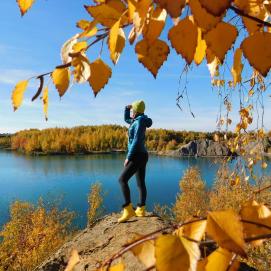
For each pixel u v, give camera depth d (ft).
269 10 2.30
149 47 2.12
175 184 214.69
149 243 2.19
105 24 2.28
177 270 1.74
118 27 2.15
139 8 2.03
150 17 2.13
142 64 2.15
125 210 19.31
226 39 2.08
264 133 14.05
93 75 2.31
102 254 17.34
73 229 112.88
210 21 1.93
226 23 2.08
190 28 2.01
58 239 92.73
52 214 109.29
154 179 233.35
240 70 2.87
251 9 2.31
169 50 2.13
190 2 1.93
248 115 13.98
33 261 82.58
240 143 14.74
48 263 18.53
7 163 329.52
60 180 234.79
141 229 18.28
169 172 259.39
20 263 82.94
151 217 19.48
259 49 2.07
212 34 2.09
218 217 1.84
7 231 89.45
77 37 2.34
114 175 254.47
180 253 1.78
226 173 14.47
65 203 170.50
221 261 2.08
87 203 169.89
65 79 2.34
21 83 2.29
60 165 315.37
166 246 1.81
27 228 91.45
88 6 2.24
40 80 2.32
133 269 14.14
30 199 177.78
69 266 2.32
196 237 2.06
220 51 2.07
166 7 1.77
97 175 255.91
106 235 18.98
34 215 98.53
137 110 18.38
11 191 197.67
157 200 176.14
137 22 2.03
